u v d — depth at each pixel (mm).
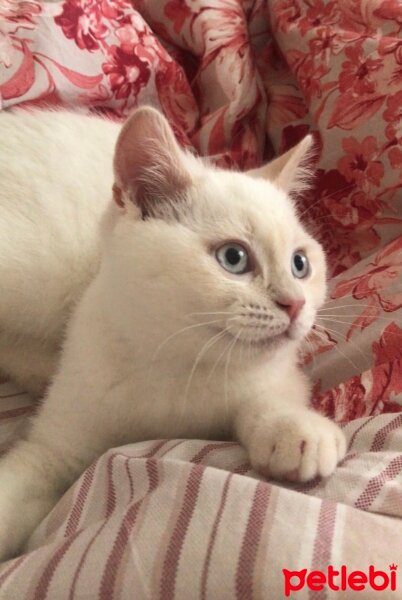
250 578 380
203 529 396
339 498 417
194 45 702
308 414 458
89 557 401
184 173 473
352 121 641
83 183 554
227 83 685
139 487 426
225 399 476
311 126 696
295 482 429
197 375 469
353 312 574
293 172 525
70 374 495
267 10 743
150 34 671
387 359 546
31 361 554
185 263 443
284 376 501
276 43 732
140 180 472
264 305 440
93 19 634
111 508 429
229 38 690
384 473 426
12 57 596
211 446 456
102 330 479
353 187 648
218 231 456
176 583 385
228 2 704
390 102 625
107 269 470
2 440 521
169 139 467
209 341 446
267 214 465
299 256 486
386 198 633
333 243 667
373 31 653
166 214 470
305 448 429
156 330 452
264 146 731
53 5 618
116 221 469
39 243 531
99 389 478
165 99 680
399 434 455
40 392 555
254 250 454
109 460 445
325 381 559
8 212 534
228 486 407
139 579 389
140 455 449
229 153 689
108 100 645
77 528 431
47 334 552
